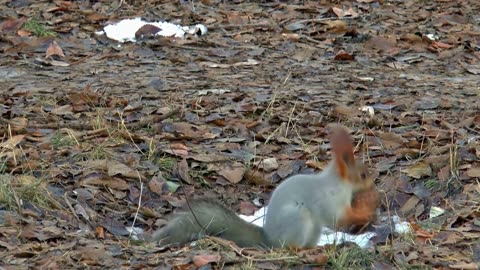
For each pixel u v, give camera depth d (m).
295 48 17.86
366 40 18.47
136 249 9.56
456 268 9.16
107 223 10.59
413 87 15.70
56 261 9.18
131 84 15.45
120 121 13.40
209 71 16.42
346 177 9.73
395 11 20.28
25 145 12.43
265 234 9.88
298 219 9.61
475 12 20.33
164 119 13.64
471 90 15.59
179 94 14.84
